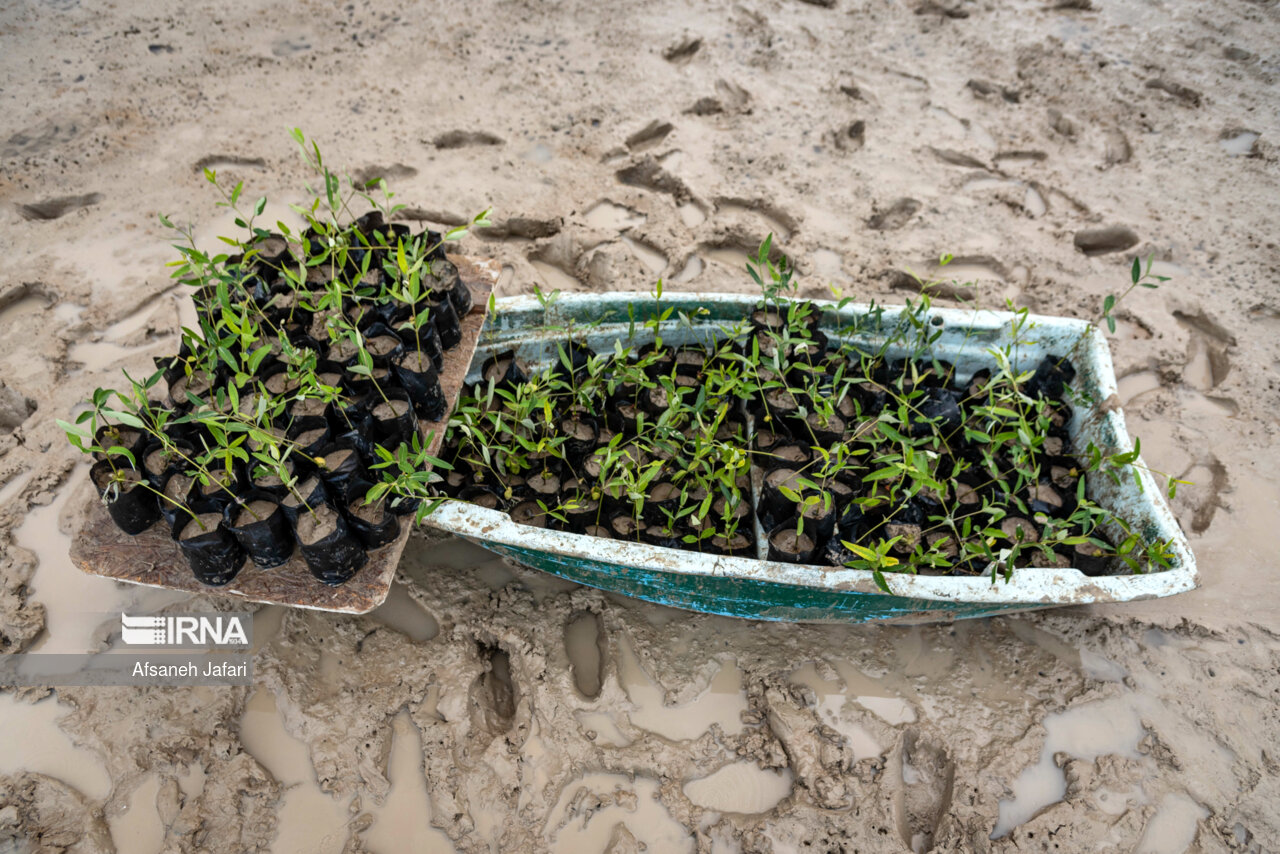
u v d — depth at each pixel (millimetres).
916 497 1887
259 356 1650
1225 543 2080
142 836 1666
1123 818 1714
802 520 1708
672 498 1878
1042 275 2639
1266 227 2775
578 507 1846
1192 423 2295
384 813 1707
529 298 2102
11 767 1723
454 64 3303
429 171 2871
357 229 1975
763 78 3320
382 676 1840
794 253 2674
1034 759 1785
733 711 1849
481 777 1736
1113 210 2824
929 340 2029
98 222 2652
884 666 1898
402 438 1808
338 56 3311
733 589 1758
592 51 3412
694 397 2037
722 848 1690
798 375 2029
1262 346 2447
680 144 3006
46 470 2096
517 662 1864
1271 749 1797
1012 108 3227
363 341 1873
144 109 3004
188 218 2682
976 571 1806
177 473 1715
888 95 3268
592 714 1822
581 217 2748
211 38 3344
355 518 1653
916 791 1781
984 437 1895
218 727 1757
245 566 1685
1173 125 3148
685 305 2105
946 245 2717
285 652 1854
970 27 3629
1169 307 2555
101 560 1669
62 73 3109
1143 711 1846
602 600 1953
